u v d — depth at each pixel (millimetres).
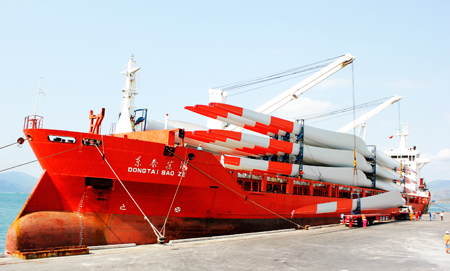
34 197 17375
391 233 25875
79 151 17469
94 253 15359
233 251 16156
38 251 14164
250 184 28547
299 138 31672
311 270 12648
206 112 28016
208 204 22344
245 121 29516
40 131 16953
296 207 28969
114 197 18797
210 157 21750
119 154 18234
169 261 13297
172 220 21047
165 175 19812
